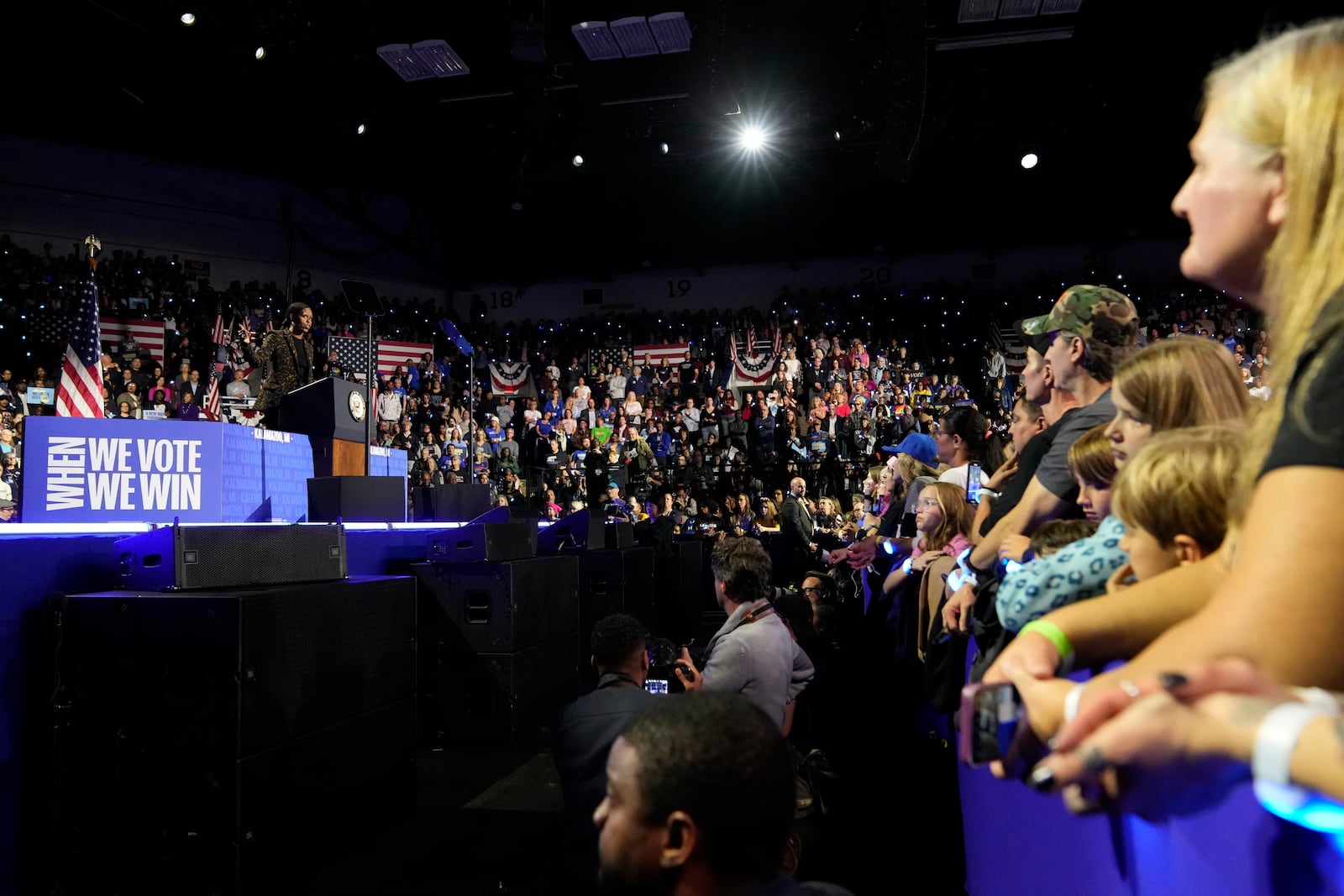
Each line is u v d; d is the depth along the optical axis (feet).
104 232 53.72
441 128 50.06
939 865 10.64
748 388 56.85
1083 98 43.70
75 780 9.62
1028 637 2.90
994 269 62.85
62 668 9.68
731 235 65.51
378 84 44.27
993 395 54.24
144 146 54.70
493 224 67.26
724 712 3.01
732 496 46.80
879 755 14.43
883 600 13.65
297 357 21.74
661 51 35.99
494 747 17.11
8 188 50.83
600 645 8.96
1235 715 1.64
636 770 2.93
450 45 38.86
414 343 59.67
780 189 62.64
